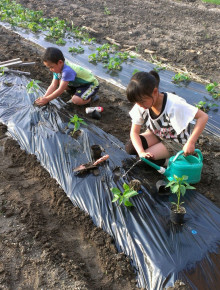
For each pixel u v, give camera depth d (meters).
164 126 3.19
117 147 3.98
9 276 2.52
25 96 5.14
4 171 3.76
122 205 3.05
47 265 2.59
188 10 11.47
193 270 2.43
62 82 4.56
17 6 10.77
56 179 3.60
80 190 3.34
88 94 4.90
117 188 3.09
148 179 3.38
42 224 3.05
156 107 3.07
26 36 8.84
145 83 2.67
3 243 2.79
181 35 8.88
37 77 6.08
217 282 2.39
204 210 3.00
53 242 2.84
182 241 2.65
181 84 6.27
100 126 4.67
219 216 2.94
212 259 2.52
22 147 4.15
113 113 5.14
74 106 5.09
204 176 3.73
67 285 2.44
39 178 3.68
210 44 8.22
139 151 3.31
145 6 11.96
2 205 3.22
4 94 5.22
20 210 3.16
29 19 10.16
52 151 3.90
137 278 2.54
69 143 3.99
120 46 8.22
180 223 2.81
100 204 3.14
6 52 7.27
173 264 2.47
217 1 12.48
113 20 10.23
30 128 4.38
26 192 3.46
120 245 2.77
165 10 11.48
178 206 2.81
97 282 2.53
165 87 6.16
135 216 2.92
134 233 2.78
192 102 5.66
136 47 8.07
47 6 11.69
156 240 2.68
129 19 10.39
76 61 7.32
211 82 6.32
